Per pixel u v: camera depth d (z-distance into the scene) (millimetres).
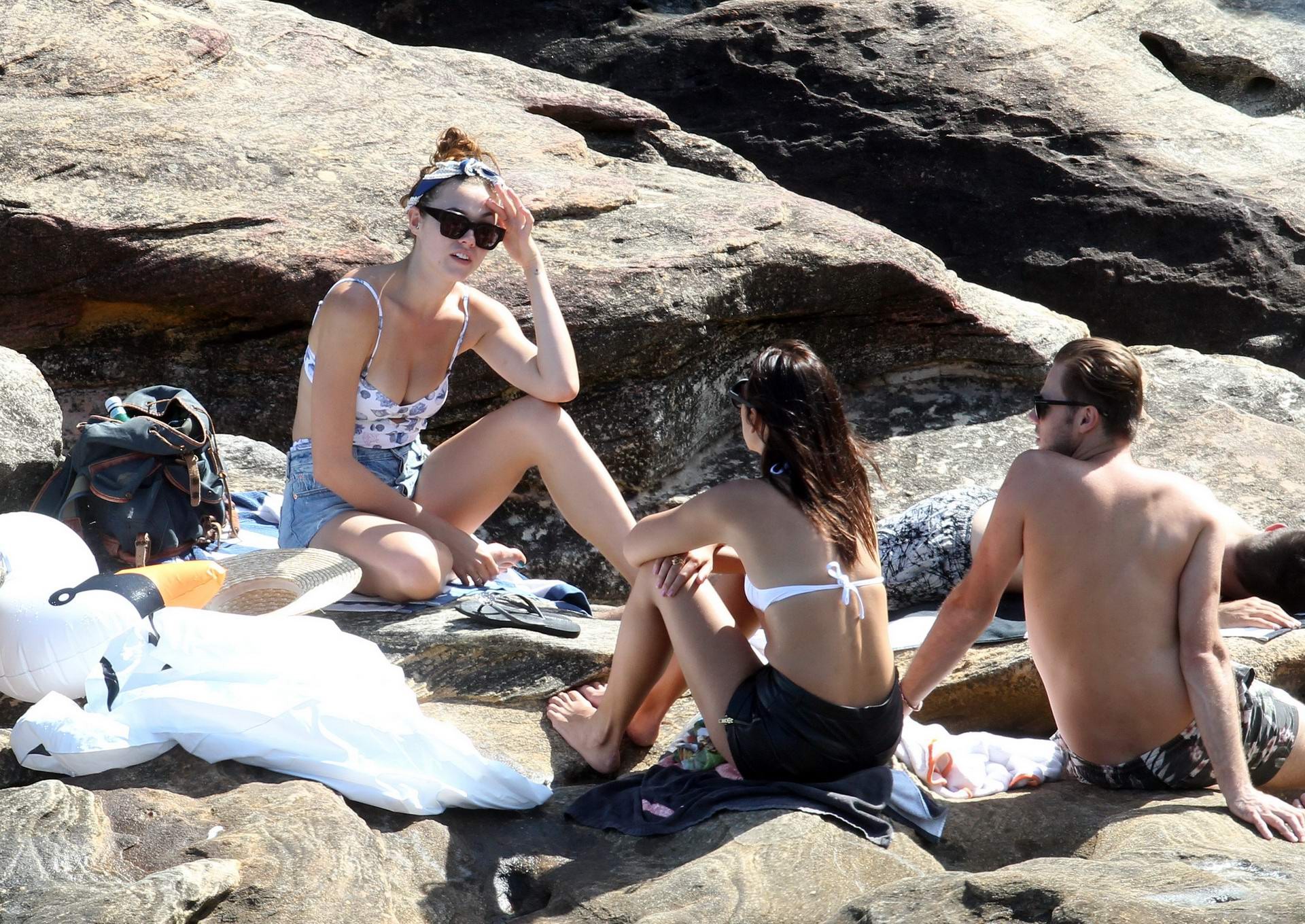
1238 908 7668
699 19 32688
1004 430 21062
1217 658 10336
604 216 20719
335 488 13172
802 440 10062
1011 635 13516
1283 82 34781
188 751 9898
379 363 13102
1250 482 18719
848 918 8273
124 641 10398
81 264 17625
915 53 31578
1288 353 27297
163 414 13898
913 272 20922
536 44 33281
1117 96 31047
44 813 8836
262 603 12211
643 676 11172
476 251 12953
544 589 14422
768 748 10008
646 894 8891
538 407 13672
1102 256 28578
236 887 8422
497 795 10227
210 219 17969
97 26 21266
